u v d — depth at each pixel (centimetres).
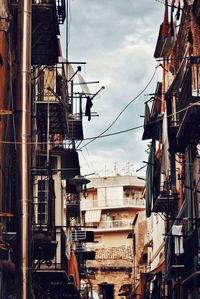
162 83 3186
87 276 4762
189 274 2136
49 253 1919
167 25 2070
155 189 2856
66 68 2266
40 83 2212
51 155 2289
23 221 1195
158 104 3180
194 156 2191
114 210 6619
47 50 1805
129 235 5656
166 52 3091
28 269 1181
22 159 1227
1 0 1487
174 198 2712
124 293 5478
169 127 2319
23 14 1295
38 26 1681
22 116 1251
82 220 5591
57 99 2162
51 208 1883
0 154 1495
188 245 2134
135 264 5312
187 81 1856
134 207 6581
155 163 2866
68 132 2405
